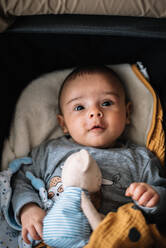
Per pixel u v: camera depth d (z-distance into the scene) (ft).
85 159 3.15
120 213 2.99
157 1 3.57
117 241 2.78
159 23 3.73
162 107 4.40
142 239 2.86
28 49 4.19
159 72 4.39
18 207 3.55
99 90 4.14
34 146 4.43
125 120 4.28
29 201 3.59
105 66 4.48
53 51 4.34
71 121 4.15
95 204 3.47
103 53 4.48
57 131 4.57
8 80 4.15
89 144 4.05
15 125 4.35
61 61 4.56
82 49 4.39
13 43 4.02
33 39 4.11
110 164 3.91
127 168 3.92
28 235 3.44
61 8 3.60
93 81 4.18
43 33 4.03
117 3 3.55
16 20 3.71
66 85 4.34
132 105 4.55
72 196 3.09
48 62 4.52
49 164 4.04
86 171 3.13
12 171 3.98
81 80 4.22
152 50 4.38
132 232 2.85
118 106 4.16
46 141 4.42
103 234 2.81
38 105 4.48
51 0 3.53
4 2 3.43
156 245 3.03
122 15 3.73
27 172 4.05
